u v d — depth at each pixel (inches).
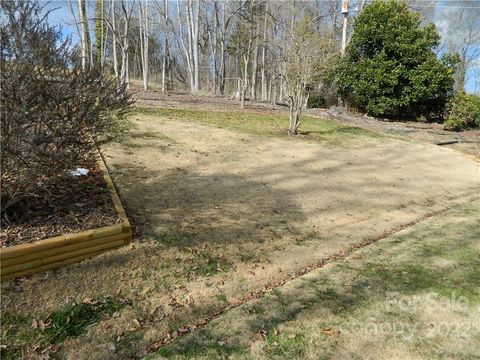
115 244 121.2
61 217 122.4
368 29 458.0
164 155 214.4
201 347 90.3
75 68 113.0
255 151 253.1
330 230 162.2
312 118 409.7
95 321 95.5
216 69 968.9
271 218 163.0
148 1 999.0
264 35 711.7
